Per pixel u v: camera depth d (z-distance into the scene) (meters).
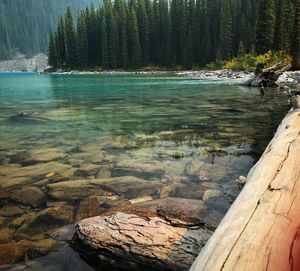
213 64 61.06
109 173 5.08
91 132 8.45
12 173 5.17
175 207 3.47
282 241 1.83
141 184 4.51
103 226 2.89
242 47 53.81
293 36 38.03
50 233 3.25
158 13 73.44
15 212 3.77
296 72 28.61
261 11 44.53
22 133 8.52
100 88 25.02
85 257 2.83
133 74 57.50
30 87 28.12
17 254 2.89
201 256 1.88
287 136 4.36
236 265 1.67
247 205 2.36
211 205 3.71
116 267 2.65
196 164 5.43
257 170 3.23
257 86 21.48
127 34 73.00
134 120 10.10
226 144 6.80
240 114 10.73
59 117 10.98
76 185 4.51
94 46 78.62
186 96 16.88
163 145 6.85
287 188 2.53
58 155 6.23
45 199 4.10
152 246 2.59
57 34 81.69
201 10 71.50
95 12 88.69
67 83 33.25
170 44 70.31
